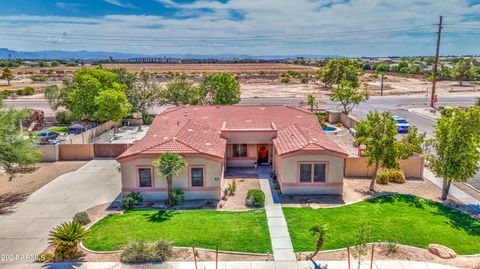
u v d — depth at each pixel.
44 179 28.11
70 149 33.75
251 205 22.55
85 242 17.55
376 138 24.02
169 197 22.59
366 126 24.80
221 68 181.62
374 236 17.98
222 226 19.34
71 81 49.47
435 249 16.47
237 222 19.91
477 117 21.12
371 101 68.44
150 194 23.69
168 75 120.31
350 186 26.12
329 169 24.08
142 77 61.84
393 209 21.52
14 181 27.64
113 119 43.19
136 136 42.59
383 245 17.14
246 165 30.45
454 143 21.64
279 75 131.25
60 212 21.88
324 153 23.77
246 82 109.88
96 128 42.28
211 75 51.75
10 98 72.88
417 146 25.33
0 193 25.14
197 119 32.50
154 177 23.47
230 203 23.03
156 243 16.58
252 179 27.62
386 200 23.12
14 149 23.28
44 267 15.65
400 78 120.56
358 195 24.30
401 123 45.00
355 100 48.19
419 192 24.84
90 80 44.78
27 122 46.16
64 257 16.11
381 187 25.91
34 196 24.52
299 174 24.20
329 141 26.91
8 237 18.70
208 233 18.48
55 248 17.09
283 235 18.33
